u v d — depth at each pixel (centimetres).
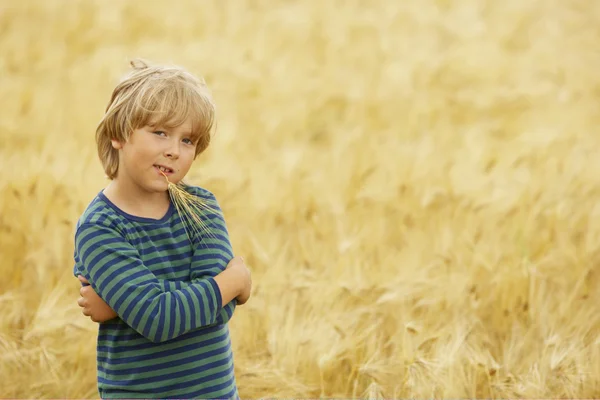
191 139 557
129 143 541
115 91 555
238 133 1728
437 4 3262
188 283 541
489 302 913
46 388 776
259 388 763
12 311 872
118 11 3008
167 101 534
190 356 544
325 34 2770
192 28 2830
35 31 2805
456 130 1820
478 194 1241
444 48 2680
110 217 540
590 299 913
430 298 894
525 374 764
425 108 1966
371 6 3247
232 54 2395
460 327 803
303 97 2042
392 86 2162
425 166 1420
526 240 1077
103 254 528
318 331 814
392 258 1023
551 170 1373
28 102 1900
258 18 2997
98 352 564
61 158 1349
